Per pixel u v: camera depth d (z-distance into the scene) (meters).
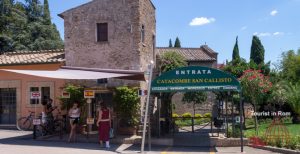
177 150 16.52
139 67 20.33
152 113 21.36
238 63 31.95
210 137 20.03
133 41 20.47
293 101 28.48
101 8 20.97
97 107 20.80
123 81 20.52
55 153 14.46
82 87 20.23
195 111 34.88
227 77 16.00
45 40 43.00
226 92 19.88
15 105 23.66
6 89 23.92
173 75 16.23
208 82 16.06
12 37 42.12
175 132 22.83
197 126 28.20
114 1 20.83
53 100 22.39
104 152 15.26
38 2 47.06
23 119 23.02
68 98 20.17
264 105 30.41
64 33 21.44
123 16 20.67
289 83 30.55
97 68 19.86
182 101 33.09
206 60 36.31
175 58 29.64
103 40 21.02
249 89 22.64
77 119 18.44
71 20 21.36
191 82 16.16
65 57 21.42
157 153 15.51
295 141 16.31
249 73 23.00
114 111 19.80
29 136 19.95
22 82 23.31
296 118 29.17
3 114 23.98
